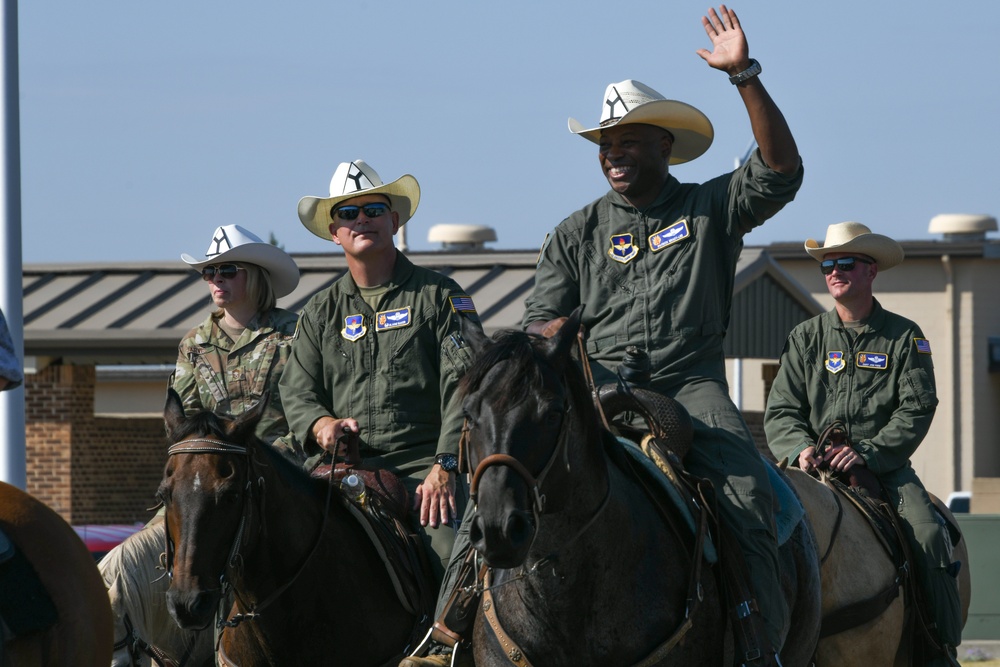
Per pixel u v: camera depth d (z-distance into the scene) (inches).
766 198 516.7
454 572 529.7
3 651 441.4
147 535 597.6
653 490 469.7
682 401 528.1
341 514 587.2
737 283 1764.3
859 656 653.9
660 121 546.6
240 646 562.3
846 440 705.0
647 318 535.5
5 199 975.6
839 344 741.3
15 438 969.5
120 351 1777.8
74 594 483.5
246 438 530.0
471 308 627.5
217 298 708.7
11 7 981.2
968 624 1274.6
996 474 2780.5
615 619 436.1
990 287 2765.7
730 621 466.0
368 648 574.2
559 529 424.8
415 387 622.8
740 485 498.0
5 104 978.7
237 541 516.7
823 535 635.5
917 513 692.1
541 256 573.3
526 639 439.2
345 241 630.5
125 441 2106.3
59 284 1975.9
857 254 734.5
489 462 390.6
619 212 552.7
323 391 637.3
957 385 2753.4
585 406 428.5
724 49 503.2
